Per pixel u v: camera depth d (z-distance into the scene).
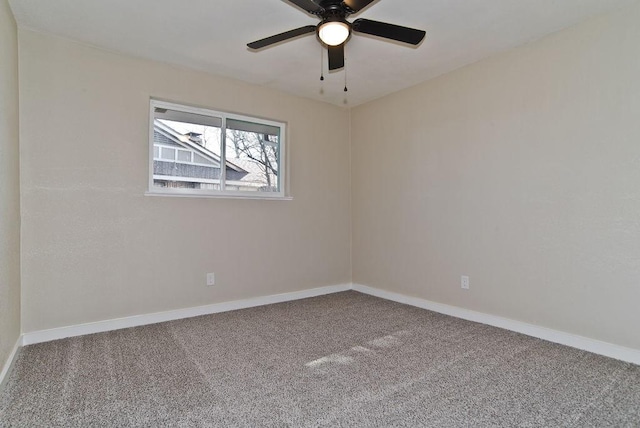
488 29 2.54
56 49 2.63
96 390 1.87
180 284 3.17
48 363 2.19
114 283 2.85
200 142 3.34
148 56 2.97
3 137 1.99
